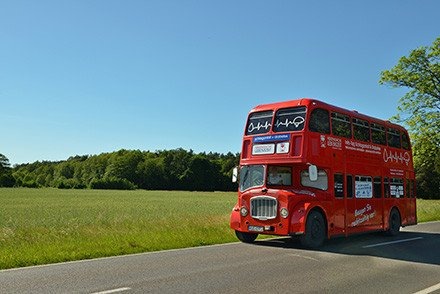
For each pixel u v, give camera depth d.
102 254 11.41
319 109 13.93
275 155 13.68
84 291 7.18
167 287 7.52
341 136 14.84
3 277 8.36
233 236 15.77
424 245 14.20
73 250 11.77
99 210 38.91
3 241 12.87
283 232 12.91
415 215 19.50
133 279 8.18
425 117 34.34
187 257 11.05
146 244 13.10
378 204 16.61
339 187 14.45
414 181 19.77
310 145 13.36
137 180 138.38
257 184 13.84
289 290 7.40
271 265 9.90
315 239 13.19
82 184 136.88
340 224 14.27
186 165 135.00
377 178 16.80
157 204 50.62
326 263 10.33
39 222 24.78
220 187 128.75
